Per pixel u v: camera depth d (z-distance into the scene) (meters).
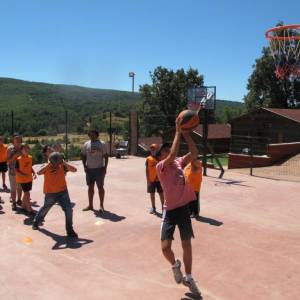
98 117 30.36
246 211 10.01
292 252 7.04
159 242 7.52
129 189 12.72
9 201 10.96
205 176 15.60
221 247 7.26
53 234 8.03
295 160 20.94
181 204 5.31
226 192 12.39
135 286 5.67
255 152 35.28
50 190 7.93
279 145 21.50
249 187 13.31
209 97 16.14
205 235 7.94
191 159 5.46
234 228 8.46
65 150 22.11
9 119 24.22
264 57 59.84
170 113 66.50
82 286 5.68
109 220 9.05
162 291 5.51
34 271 6.19
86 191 12.38
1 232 8.15
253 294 5.43
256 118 35.41
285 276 6.02
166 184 5.33
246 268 6.31
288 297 5.36
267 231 8.28
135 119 23.78
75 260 6.65
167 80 66.69
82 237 7.85
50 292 5.49
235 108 73.94
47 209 8.14
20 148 9.90
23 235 7.95
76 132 27.62
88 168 9.66
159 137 36.66
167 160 5.25
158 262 6.56
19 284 5.73
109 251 7.07
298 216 9.59
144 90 67.75
